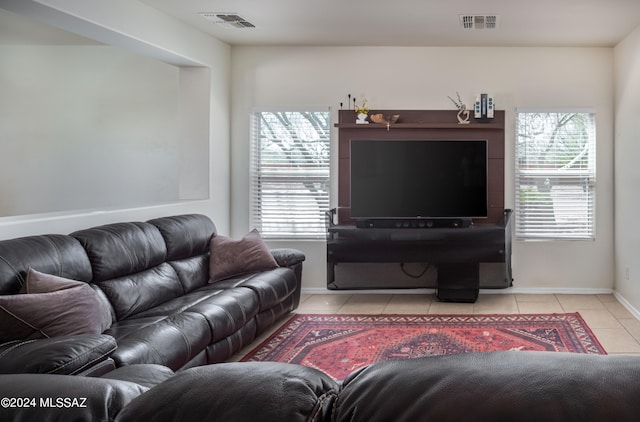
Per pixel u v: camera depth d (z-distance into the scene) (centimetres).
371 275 555
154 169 564
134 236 350
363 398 52
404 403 50
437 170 524
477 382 50
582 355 55
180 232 404
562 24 448
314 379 59
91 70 565
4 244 261
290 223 560
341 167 549
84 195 568
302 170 556
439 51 536
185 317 302
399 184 528
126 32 396
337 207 551
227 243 438
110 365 223
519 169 537
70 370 200
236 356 359
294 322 444
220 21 461
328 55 545
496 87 532
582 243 532
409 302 512
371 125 531
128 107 564
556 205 536
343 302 516
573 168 533
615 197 519
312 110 548
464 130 536
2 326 229
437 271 522
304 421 51
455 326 424
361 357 354
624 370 51
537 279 540
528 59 529
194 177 513
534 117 534
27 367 193
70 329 243
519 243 539
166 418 53
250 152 556
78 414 70
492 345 374
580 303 495
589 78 524
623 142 491
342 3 406
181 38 463
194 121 511
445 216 525
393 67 540
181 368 280
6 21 479
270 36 509
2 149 566
